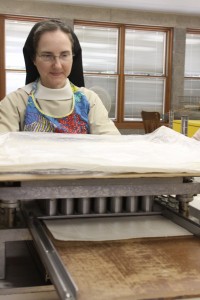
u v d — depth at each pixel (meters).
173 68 6.92
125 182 0.65
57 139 0.86
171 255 0.59
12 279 0.63
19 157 0.65
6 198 0.60
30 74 1.38
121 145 0.83
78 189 0.63
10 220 0.67
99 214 0.74
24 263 0.70
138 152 0.76
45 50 1.18
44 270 0.62
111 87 6.80
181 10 6.63
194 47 7.16
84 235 0.66
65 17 6.29
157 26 6.77
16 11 6.06
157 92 7.03
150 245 0.63
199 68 7.26
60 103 1.26
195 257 0.58
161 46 6.96
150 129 4.69
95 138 0.89
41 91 1.26
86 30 6.55
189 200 0.74
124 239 0.65
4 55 6.18
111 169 0.62
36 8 6.13
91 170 0.62
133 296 0.46
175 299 0.46
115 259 0.57
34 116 1.24
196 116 4.96
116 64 6.76
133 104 6.93
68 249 0.60
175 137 0.88
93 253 0.59
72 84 1.36
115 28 6.65
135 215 0.76
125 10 6.52
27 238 0.66
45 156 0.67
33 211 0.74
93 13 6.39
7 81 6.30
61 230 0.67
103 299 0.45
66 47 1.20
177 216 0.73
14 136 0.84
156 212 0.78
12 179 0.57
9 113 1.27
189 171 0.65
